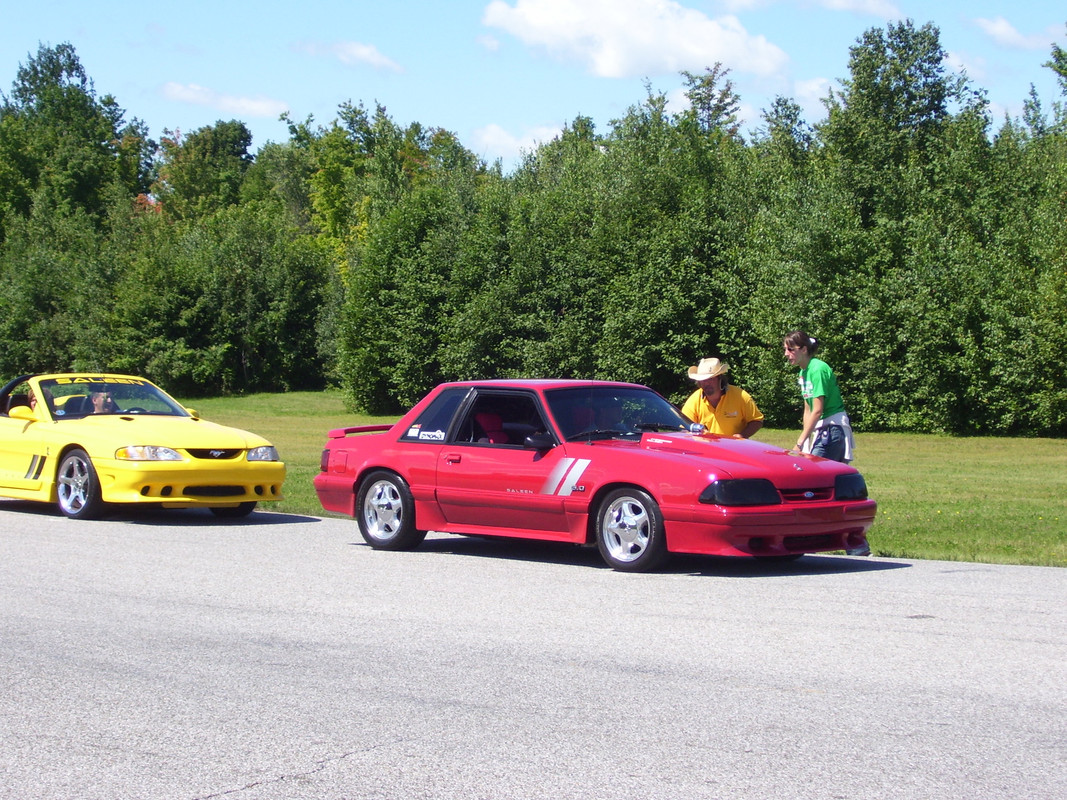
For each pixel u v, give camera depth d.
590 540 8.52
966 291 31.97
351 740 4.40
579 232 41.03
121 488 11.29
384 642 6.04
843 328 34.34
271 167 104.19
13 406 12.74
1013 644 5.85
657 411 9.50
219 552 9.42
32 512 12.41
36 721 4.71
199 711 4.82
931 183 37.06
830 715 4.65
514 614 6.74
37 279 58.47
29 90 109.62
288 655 5.78
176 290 54.81
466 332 41.72
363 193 69.12
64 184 86.75
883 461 23.27
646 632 6.21
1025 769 3.98
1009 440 30.12
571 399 9.16
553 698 4.95
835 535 8.34
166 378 54.19
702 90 59.66
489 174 45.22
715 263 37.19
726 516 7.75
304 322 57.59
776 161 42.59
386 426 10.39
